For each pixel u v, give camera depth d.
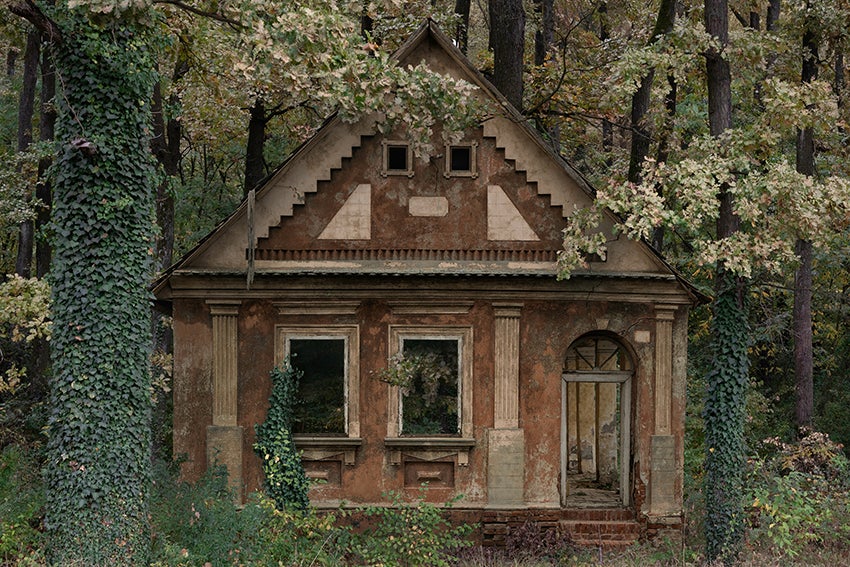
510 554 18.36
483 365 19.20
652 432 19.27
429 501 19.03
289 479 18.64
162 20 16.81
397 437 19.00
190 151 35.47
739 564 16.89
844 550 17.38
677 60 18.42
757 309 30.83
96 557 14.91
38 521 16.41
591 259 19.12
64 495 15.08
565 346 19.22
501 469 19.00
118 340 15.31
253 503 17.05
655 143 24.23
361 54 15.93
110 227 15.32
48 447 15.30
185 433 18.97
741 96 26.02
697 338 30.23
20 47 20.11
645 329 19.38
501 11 23.56
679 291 19.25
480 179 19.27
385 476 19.03
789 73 20.95
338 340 19.20
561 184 19.23
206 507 16.70
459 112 16.83
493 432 19.05
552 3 29.30
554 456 19.14
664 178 17.77
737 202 17.36
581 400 24.03
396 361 18.83
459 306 19.16
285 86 15.53
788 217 17.42
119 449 15.24
